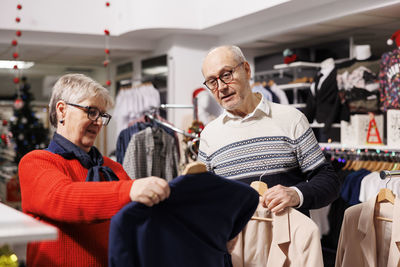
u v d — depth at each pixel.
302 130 2.17
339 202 4.65
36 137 7.23
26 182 1.54
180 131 3.18
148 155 4.28
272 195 1.90
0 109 9.30
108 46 6.48
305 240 1.88
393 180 3.94
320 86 5.13
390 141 4.23
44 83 9.79
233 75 2.12
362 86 4.72
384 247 2.23
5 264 1.71
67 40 6.26
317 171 2.13
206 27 5.79
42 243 1.56
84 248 1.57
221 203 1.44
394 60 4.20
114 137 8.26
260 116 2.21
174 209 1.36
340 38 5.71
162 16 5.79
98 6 6.14
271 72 6.04
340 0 4.51
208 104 5.45
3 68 8.96
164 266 1.34
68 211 1.34
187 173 1.34
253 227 2.08
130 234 1.28
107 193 1.31
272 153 2.15
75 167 1.66
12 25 5.72
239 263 2.10
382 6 4.13
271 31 5.39
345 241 2.27
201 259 1.42
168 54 6.32
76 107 1.65
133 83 7.39
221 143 2.27
